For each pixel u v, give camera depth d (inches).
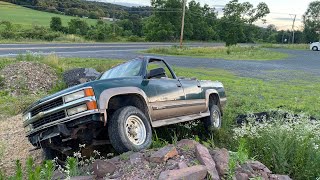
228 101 498.6
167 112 263.4
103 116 212.2
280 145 243.9
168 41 3307.1
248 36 4712.1
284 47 2886.3
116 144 211.6
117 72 275.4
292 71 1081.4
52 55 839.1
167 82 272.1
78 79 567.5
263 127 271.9
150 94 247.8
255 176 195.5
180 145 213.0
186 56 1568.7
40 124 230.2
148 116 243.1
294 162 240.1
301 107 469.4
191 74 871.1
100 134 243.1
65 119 213.0
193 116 298.8
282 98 567.2
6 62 760.3
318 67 1237.7
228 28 4325.8
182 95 282.7
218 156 203.2
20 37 2005.4
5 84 584.4
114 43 2337.6
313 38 4928.6
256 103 492.1
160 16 3356.3
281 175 213.0
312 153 240.5
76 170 199.8
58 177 196.2
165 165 189.0
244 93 607.2
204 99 316.2
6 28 2174.0
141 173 183.5
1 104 484.1
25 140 322.0
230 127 362.6
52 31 2353.6
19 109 450.9
